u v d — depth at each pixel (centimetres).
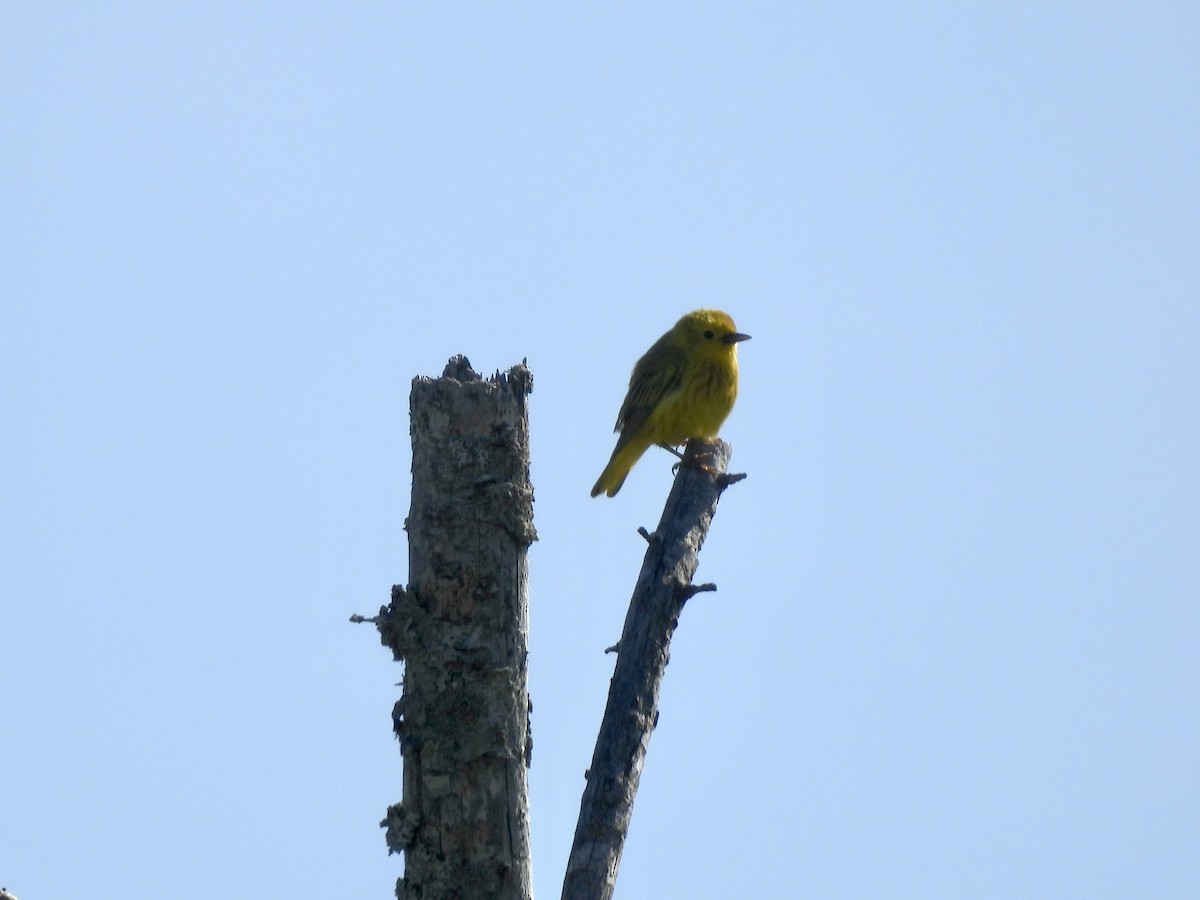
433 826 1302
